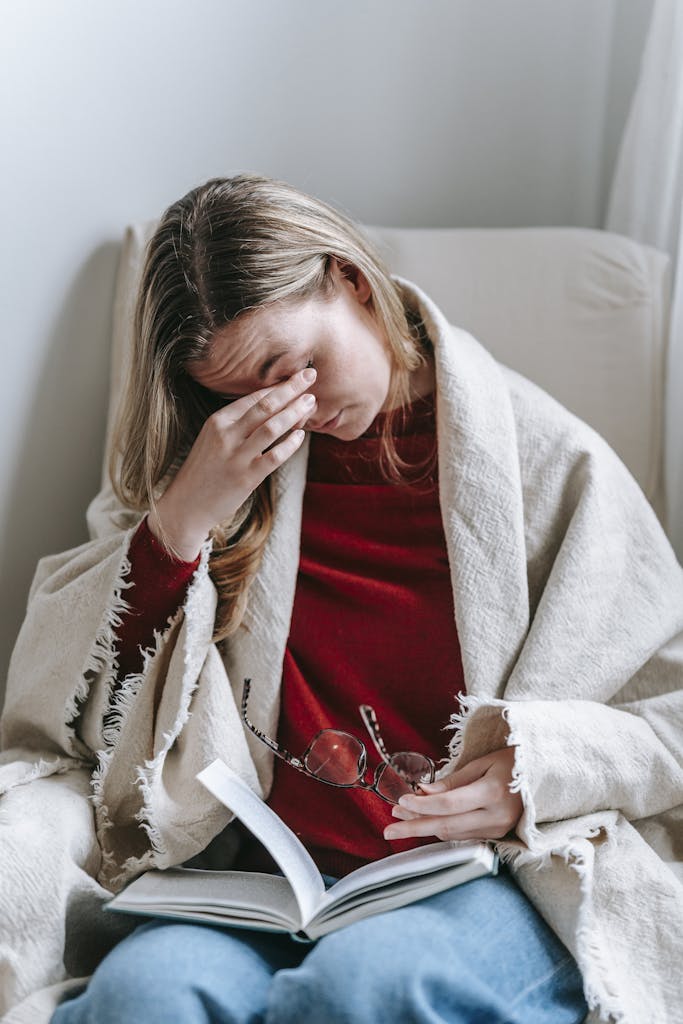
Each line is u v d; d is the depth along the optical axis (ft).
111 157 4.92
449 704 3.74
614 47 5.57
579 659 3.66
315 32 5.22
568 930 3.14
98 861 3.63
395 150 5.50
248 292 3.45
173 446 3.84
